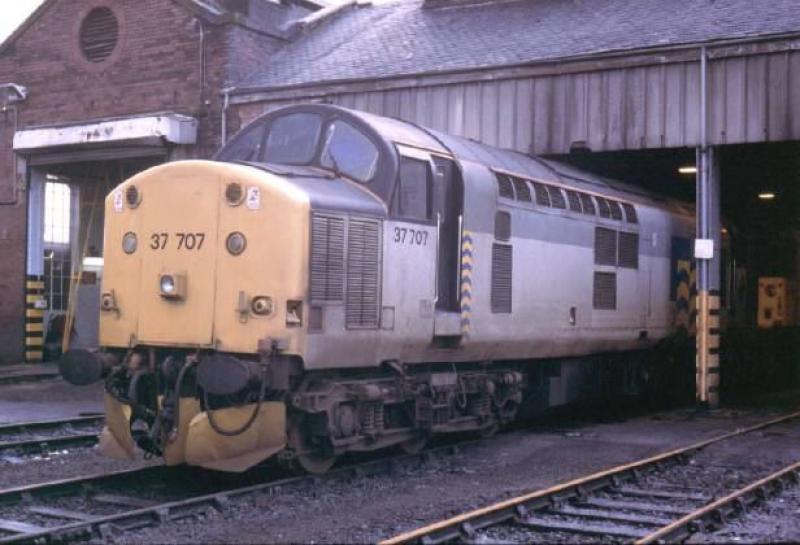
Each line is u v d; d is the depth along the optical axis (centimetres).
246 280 952
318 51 2142
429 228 1121
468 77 1819
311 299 951
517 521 862
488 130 1811
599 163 2022
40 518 863
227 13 2036
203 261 975
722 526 870
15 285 2339
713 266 1714
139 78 2145
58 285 2488
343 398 993
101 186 2539
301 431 983
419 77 1855
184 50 2092
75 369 1003
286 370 941
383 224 1045
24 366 2280
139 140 2066
